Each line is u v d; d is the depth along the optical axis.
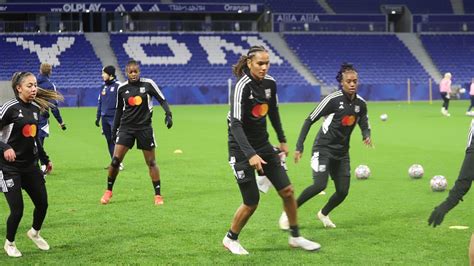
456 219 9.70
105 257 7.82
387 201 11.18
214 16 53.59
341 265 7.38
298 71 48.28
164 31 49.28
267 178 7.97
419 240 8.47
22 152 7.80
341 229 9.12
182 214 10.25
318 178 8.91
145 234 8.94
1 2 46.72
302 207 10.70
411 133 23.30
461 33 53.59
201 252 8.00
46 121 14.16
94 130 25.50
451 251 7.92
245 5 49.84
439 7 55.31
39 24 48.41
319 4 53.81
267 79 7.77
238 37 49.97
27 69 44.50
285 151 8.07
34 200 8.02
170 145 20.31
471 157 5.75
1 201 11.50
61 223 9.66
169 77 45.94
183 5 48.34
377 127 25.75
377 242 8.39
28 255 7.95
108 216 10.16
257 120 7.71
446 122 27.88
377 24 52.69
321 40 51.25
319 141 9.02
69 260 7.71
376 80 48.59
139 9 47.38
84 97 41.94
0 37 46.03
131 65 11.16
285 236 8.75
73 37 47.28
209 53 48.22
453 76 49.91
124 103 11.23
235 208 10.67
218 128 26.09
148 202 11.30
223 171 14.92
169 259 7.70
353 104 8.88
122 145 11.22
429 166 15.41
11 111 7.70
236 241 7.96
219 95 44.12
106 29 51.28
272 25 51.34
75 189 12.70
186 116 32.53
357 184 12.98
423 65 50.53
